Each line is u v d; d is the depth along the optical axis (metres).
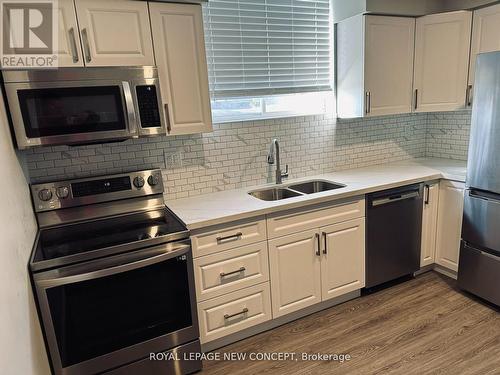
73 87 1.76
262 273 2.24
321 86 2.91
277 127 2.77
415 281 2.89
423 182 2.72
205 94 2.19
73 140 1.81
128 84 1.87
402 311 2.51
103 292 1.72
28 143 1.71
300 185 2.81
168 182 2.46
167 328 1.93
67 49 1.77
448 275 2.93
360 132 3.13
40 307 1.58
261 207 2.16
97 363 1.77
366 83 2.67
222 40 2.49
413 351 2.11
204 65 2.15
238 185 2.71
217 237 2.06
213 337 2.16
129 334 1.83
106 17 1.84
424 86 2.86
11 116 1.66
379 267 2.68
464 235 2.58
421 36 2.78
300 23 2.74
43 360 1.53
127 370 1.86
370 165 3.25
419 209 2.75
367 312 2.52
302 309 2.51
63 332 1.65
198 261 2.03
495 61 2.17
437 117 3.35
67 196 2.07
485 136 2.31
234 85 2.60
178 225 1.95
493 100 2.22
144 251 1.78
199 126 2.21
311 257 2.38
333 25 2.84
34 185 1.99
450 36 2.69
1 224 1.14
